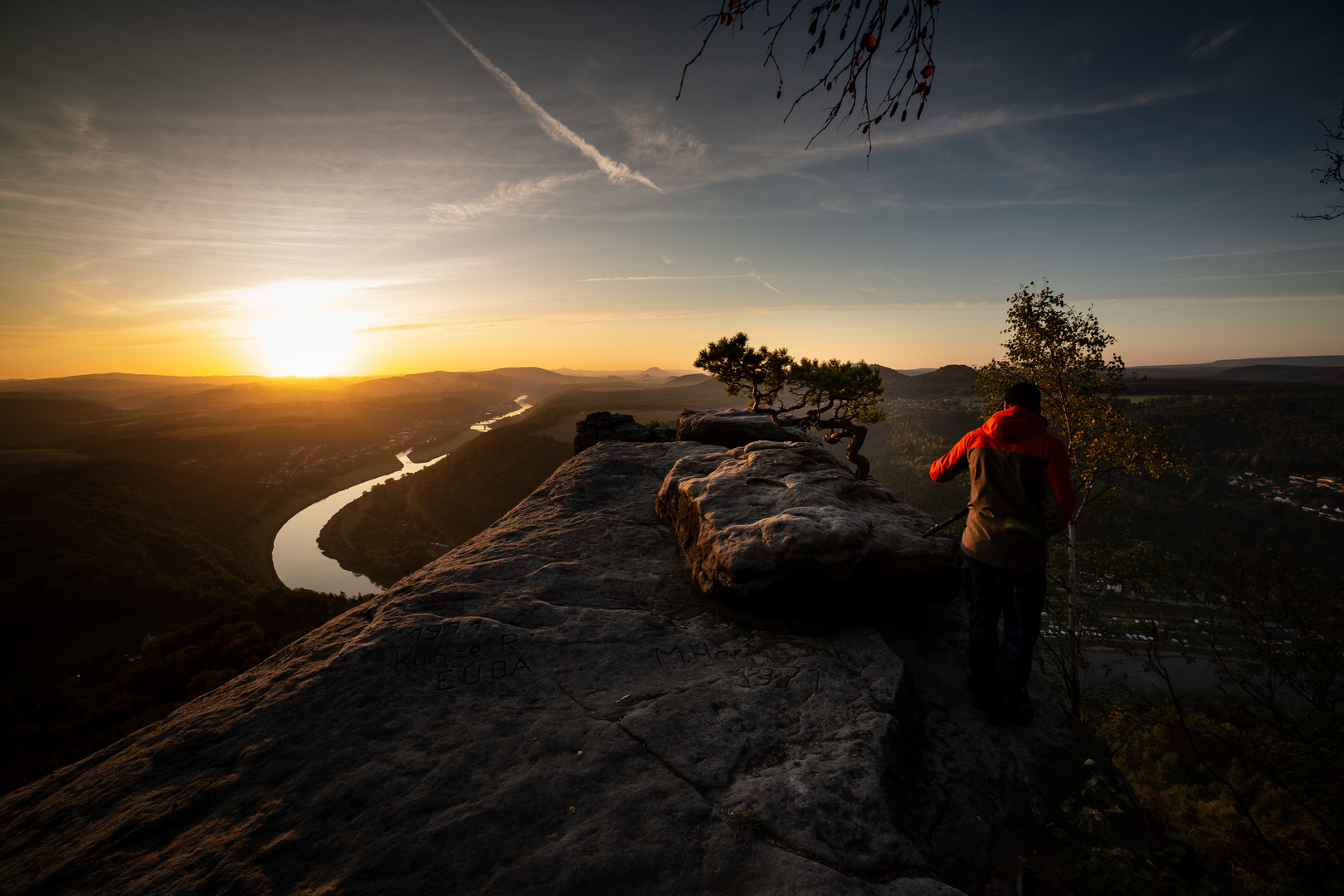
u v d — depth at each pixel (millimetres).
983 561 3383
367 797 2402
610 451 8305
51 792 2490
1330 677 5062
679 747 2762
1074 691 12953
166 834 2242
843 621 3975
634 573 4754
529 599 4145
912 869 2174
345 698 3004
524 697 3111
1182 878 2611
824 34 1982
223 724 2846
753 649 3730
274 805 2367
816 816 2359
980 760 3102
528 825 2287
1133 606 11883
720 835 2254
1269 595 5781
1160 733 12906
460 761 2621
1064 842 2688
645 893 2021
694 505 4914
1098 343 11836
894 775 2736
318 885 2016
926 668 3902
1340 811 4828
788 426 11477
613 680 3314
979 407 14188
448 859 2133
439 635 3543
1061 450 3219
